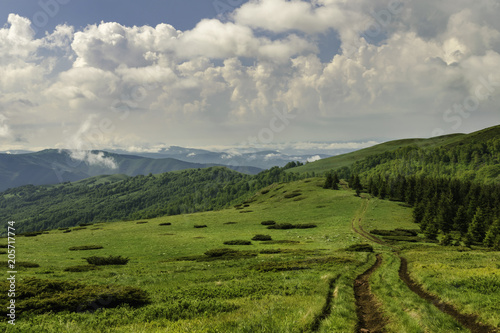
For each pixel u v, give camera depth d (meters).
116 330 12.77
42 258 43.81
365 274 26.95
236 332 11.49
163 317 14.80
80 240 68.06
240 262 36.88
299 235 68.00
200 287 21.88
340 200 115.19
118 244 60.78
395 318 13.61
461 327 12.34
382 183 132.88
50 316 14.89
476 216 78.88
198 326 12.61
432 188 129.12
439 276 20.92
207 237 68.44
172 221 107.69
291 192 149.50
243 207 141.25
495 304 13.51
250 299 17.86
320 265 31.03
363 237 61.62
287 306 15.28
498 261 30.05
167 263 38.53
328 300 16.81
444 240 57.59
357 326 12.90
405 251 45.25
